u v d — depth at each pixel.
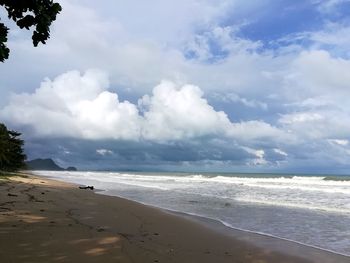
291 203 20.50
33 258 7.43
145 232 11.21
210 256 8.66
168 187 35.53
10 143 61.09
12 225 10.62
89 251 8.22
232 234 11.63
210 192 28.86
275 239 10.95
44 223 11.30
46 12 7.29
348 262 8.59
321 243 10.48
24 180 39.25
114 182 47.94
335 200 22.02
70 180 54.62
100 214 14.55
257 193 27.52
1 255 7.53
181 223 13.43
